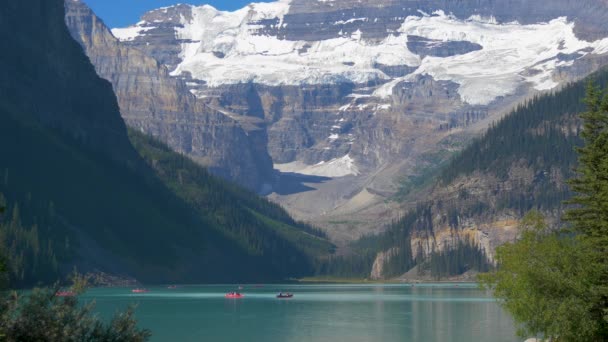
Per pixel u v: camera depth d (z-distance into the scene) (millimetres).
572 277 125062
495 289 134875
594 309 125875
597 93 142875
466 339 198375
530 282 125438
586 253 126375
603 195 133000
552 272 125125
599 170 138250
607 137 137500
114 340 90750
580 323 122250
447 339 199500
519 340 194625
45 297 88750
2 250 89688
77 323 88750
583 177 142000
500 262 135500
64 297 90938
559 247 129500
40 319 86312
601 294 124438
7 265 88938
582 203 138750
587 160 139750
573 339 124688
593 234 132750
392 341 197250
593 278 125000
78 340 87750
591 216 138500
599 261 128375
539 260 127438
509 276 130500
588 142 143375
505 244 136500
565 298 124062
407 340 198875
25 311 86375
